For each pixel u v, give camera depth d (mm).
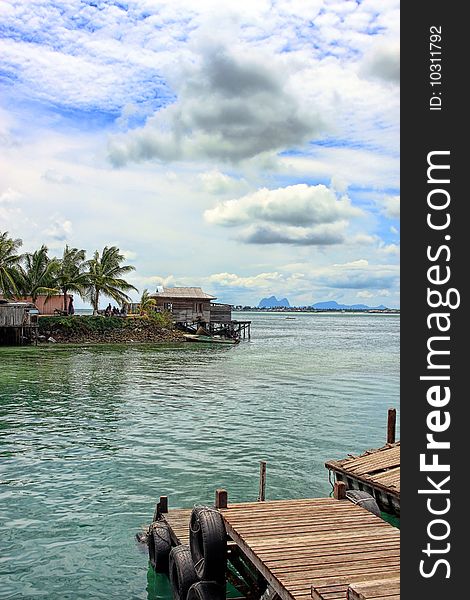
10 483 18266
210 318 92625
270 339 103938
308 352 72188
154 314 86000
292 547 9797
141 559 13445
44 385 38719
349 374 48531
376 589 7551
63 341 74625
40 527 14992
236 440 24469
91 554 13609
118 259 84125
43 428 25891
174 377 44844
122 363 53844
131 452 22141
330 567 9062
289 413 30734
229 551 11305
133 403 32812
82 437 24344
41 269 76188
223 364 55469
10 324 66625
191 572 10922
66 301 80062
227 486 18391
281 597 8523
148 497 17297
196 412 30531
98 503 16719
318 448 23406
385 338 114750
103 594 11953
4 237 71312
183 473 19641
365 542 10039
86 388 37906
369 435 25891
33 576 12547
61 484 18281
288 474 19781
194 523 10945
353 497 13797
